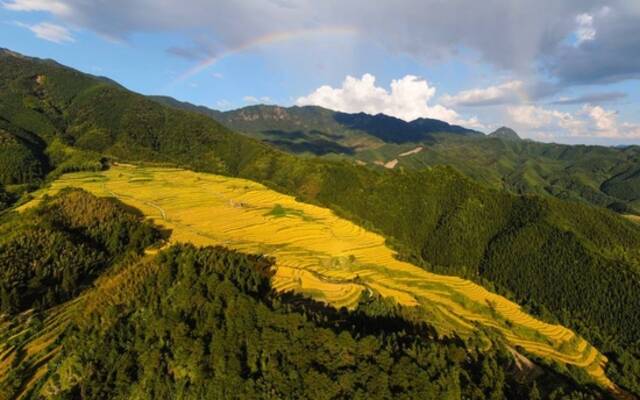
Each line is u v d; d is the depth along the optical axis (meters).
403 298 121.94
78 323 78.19
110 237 126.06
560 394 74.88
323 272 130.50
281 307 76.00
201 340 65.81
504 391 66.25
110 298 81.25
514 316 134.12
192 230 162.88
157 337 69.75
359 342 63.44
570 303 176.00
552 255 195.38
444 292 138.00
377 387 56.16
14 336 79.12
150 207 190.38
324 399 56.22
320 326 71.19
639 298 164.50
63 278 98.25
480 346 100.06
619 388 108.25
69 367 67.69
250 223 181.75
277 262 133.38
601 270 180.12
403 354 64.81
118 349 69.00
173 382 63.47
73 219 127.56
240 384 59.53
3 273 90.75
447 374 61.22
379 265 148.75
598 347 132.50
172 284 82.25
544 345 122.62
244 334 66.50
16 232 110.88
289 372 59.75
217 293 76.62
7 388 65.38
